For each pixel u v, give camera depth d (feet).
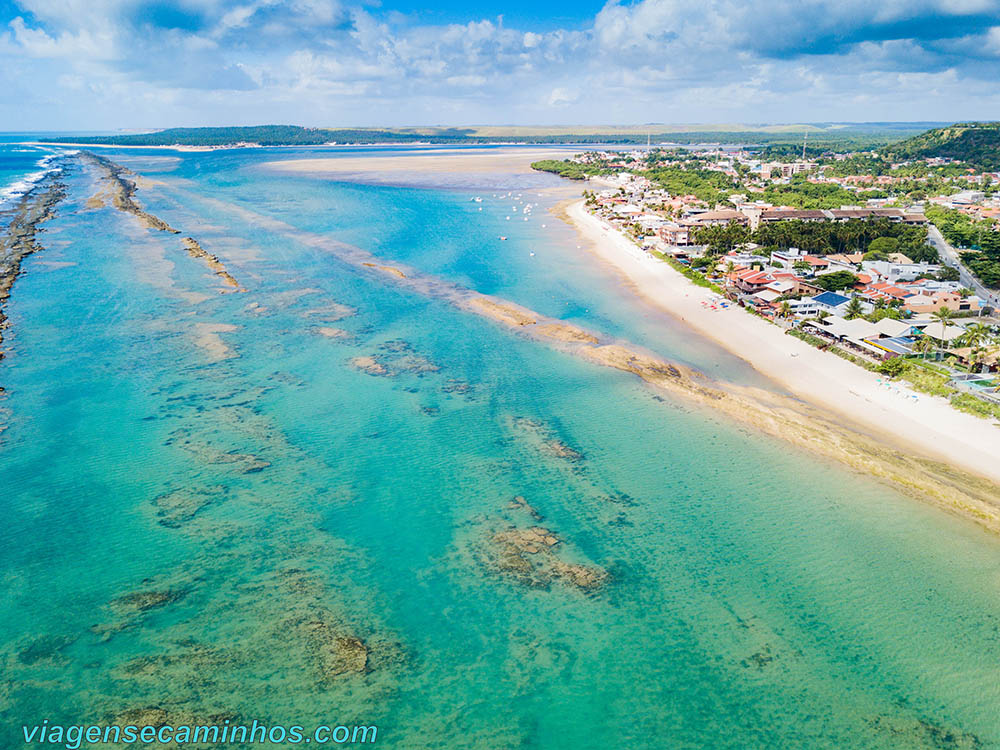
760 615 156.46
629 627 153.17
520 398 269.85
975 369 283.18
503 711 132.26
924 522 187.93
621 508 196.54
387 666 141.49
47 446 225.76
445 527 187.11
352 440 233.96
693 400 268.00
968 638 148.97
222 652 143.13
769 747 125.59
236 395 267.59
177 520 187.52
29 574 165.27
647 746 125.80
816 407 264.11
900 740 126.52
